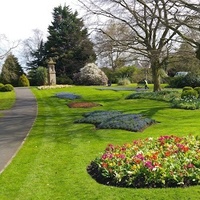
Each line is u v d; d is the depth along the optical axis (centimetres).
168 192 558
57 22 5722
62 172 711
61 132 1212
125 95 2764
